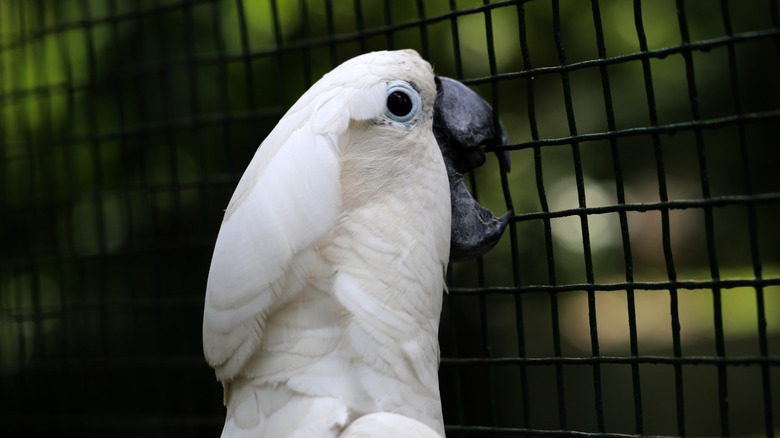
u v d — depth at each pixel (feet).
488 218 8.71
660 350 24.75
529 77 8.87
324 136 7.26
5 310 15.30
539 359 9.11
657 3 24.02
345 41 10.49
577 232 23.21
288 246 7.02
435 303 7.71
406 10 20.97
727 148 26.78
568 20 22.36
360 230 7.32
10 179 19.49
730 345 25.82
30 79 19.52
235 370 7.32
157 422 13.37
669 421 24.58
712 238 7.95
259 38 20.18
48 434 18.29
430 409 7.48
